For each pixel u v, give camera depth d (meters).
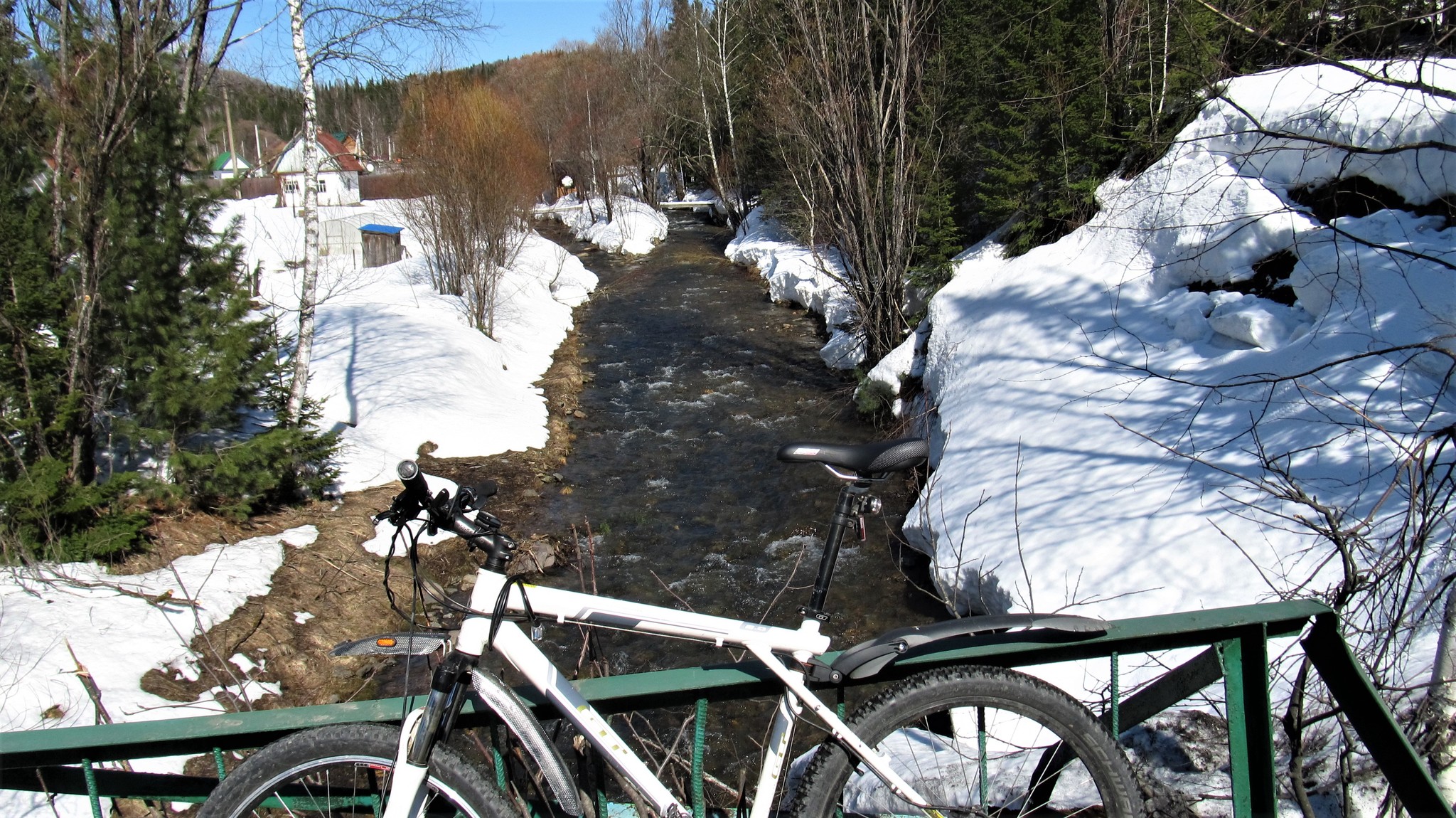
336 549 8.71
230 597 7.39
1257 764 2.09
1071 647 2.08
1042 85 13.85
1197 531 6.60
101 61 7.54
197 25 8.62
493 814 1.76
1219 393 8.16
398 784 1.75
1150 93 11.89
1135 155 12.28
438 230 18.66
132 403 8.40
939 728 2.36
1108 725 2.31
